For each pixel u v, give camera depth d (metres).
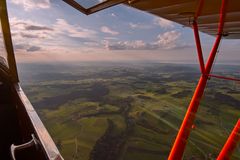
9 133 4.59
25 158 3.55
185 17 7.32
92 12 5.02
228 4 5.27
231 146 5.49
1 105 5.10
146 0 5.45
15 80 5.29
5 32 4.86
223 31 8.40
